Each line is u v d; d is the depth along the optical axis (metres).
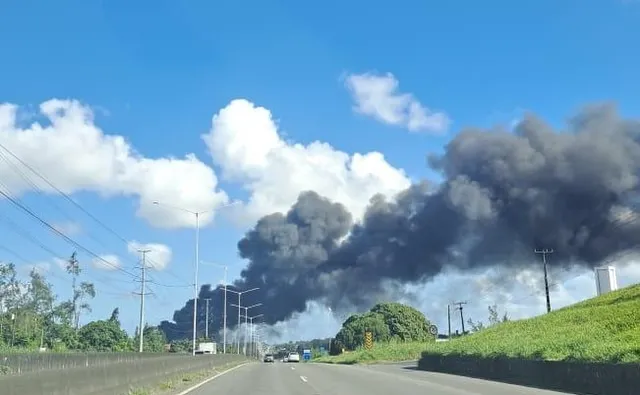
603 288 77.19
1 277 103.00
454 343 53.50
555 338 37.88
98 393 19.38
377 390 26.47
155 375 29.86
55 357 30.45
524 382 31.41
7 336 100.88
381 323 153.12
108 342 128.50
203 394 26.00
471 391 25.59
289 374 42.44
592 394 24.67
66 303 117.81
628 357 23.69
